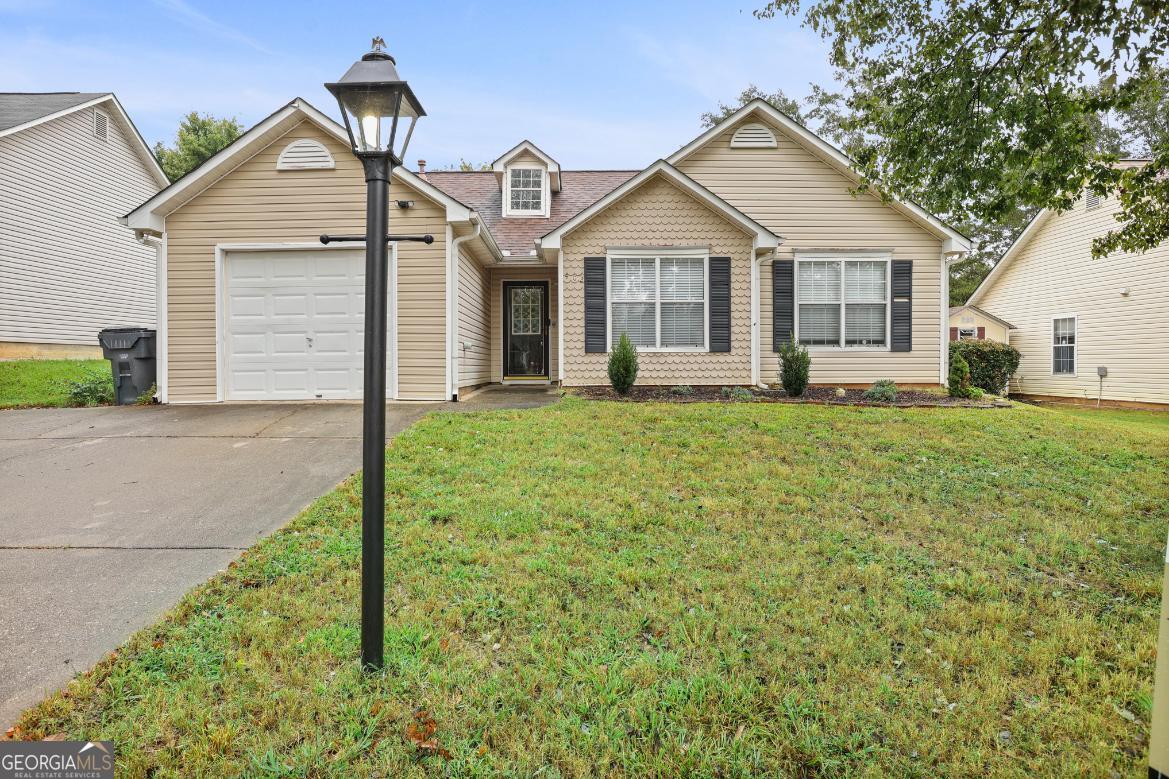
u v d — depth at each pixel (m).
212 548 3.96
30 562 3.71
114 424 7.78
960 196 6.84
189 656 2.71
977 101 6.39
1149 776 1.79
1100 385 16.28
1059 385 17.73
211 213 9.49
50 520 4.45
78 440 6.90
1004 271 20.27
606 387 10.77
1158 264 14.68
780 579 3.64
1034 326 18.83
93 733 2.25
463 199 14.98
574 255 10.89
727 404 9.22
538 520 4.43
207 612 3.11
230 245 9.48
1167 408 14.36
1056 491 5.47
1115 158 6.97
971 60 6.20
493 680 2.61
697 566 3.80
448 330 9.54
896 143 7.06
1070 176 7.07
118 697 2.44
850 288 11.70
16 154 14.34
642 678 2.65
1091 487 5.62
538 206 14.25
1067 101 6.18
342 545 3.95
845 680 2.71
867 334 11.71
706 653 2.86
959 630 3.15
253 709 2.40
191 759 2.13
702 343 10.95
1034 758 2.27
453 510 4.57
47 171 15.20
